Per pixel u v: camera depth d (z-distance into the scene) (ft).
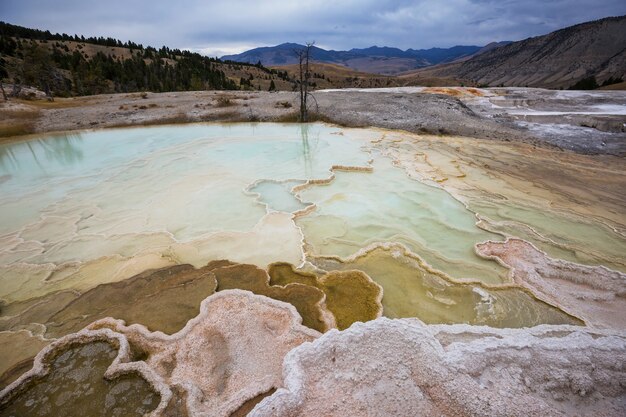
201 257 20.07
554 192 28.53
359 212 25.59
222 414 10.61
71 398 11.91
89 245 21.63
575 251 20.52
